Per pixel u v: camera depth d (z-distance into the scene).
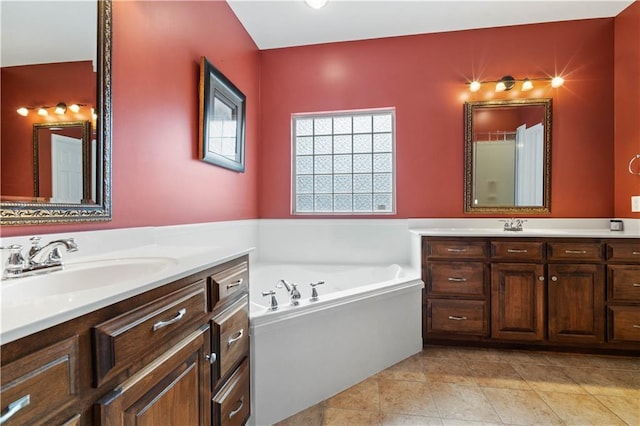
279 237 2.90
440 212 2.71
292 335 1.52
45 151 1.00
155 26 1.53
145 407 0.73
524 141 2.61
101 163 1.20
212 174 2.07
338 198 2.95
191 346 0.93
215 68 2.02
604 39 2.50
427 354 2.11
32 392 0.49
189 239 1.79
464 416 1.47
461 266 2.16
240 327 1.28
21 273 0.87
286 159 2.92
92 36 1.17
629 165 2.33
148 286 0.75
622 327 2.00
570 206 2.55
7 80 0.90
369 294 1.85
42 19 1.00
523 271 2.10
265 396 1.42
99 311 0.62
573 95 2.54
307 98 2.89
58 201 1.04
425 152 2.73
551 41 2.56
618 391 1.65
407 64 2.75
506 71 2.62
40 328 0.50
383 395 1.65
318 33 2.69
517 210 2.61
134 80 1.39
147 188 1.47
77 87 1.11
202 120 1.89
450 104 2.70
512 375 1.82
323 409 1.55
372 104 2.79
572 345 2.07
